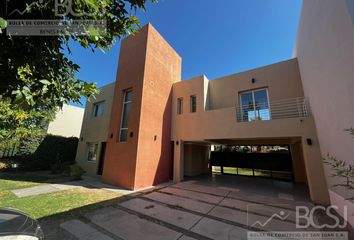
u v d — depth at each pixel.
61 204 5.00
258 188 7.55
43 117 10.00
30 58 1.81
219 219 4.16
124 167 7.61
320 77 4.95
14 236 2.13
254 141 9.76
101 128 10.95
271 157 10.47
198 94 9.30
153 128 8.45
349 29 3.09
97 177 9.62
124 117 8.70
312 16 5.20
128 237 3.29
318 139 5.63
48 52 1.97
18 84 1.77
